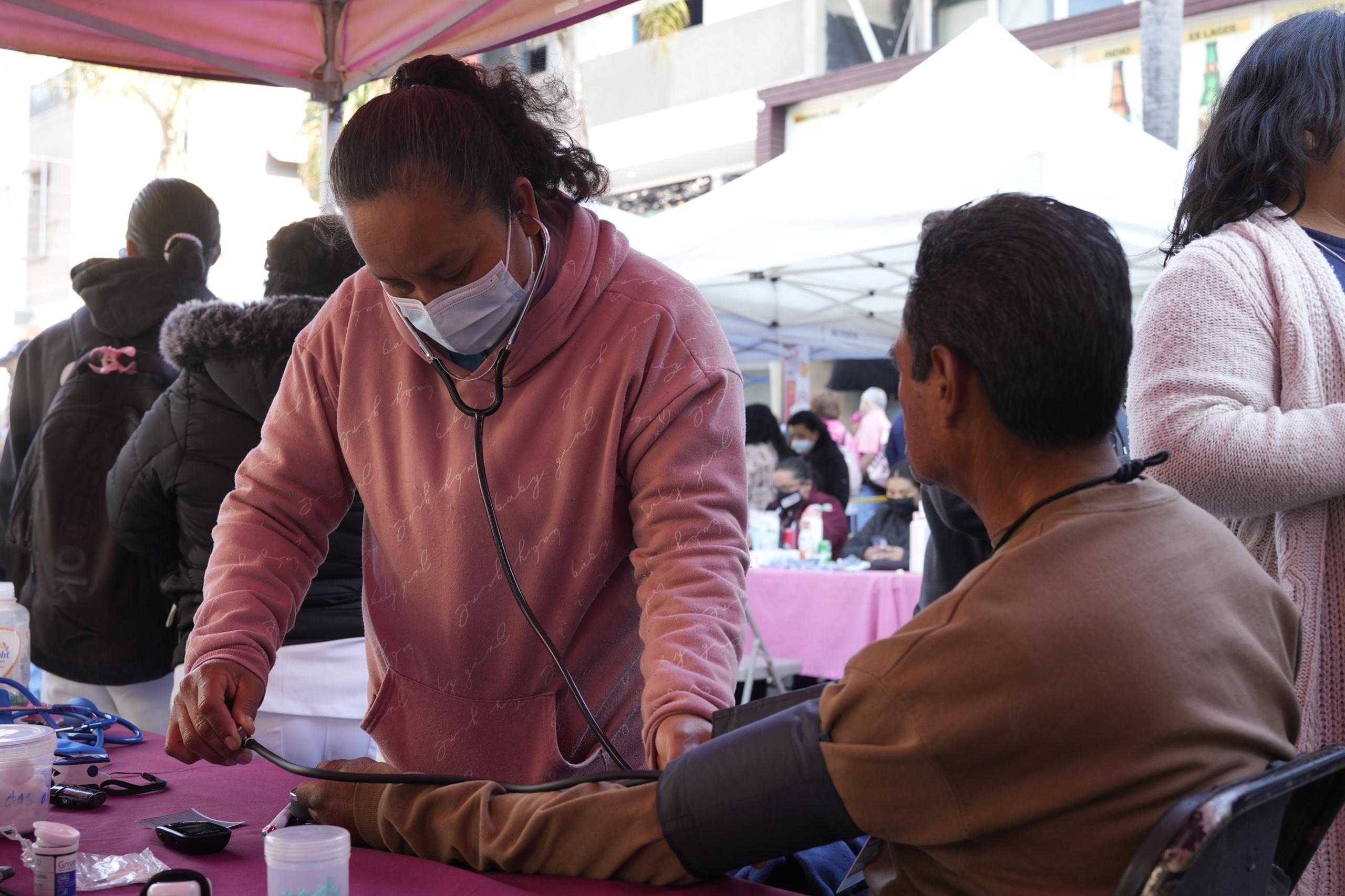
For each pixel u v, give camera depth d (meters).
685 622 1.24
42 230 14.87
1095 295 0.89
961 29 10.05
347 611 2.21
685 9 11.83
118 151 14.73
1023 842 0.87
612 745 1.41
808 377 8.00
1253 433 1.37
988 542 2.37
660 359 1.36
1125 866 0.85
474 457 1.39
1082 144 4.25
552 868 1.08
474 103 1.30
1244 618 0.94
